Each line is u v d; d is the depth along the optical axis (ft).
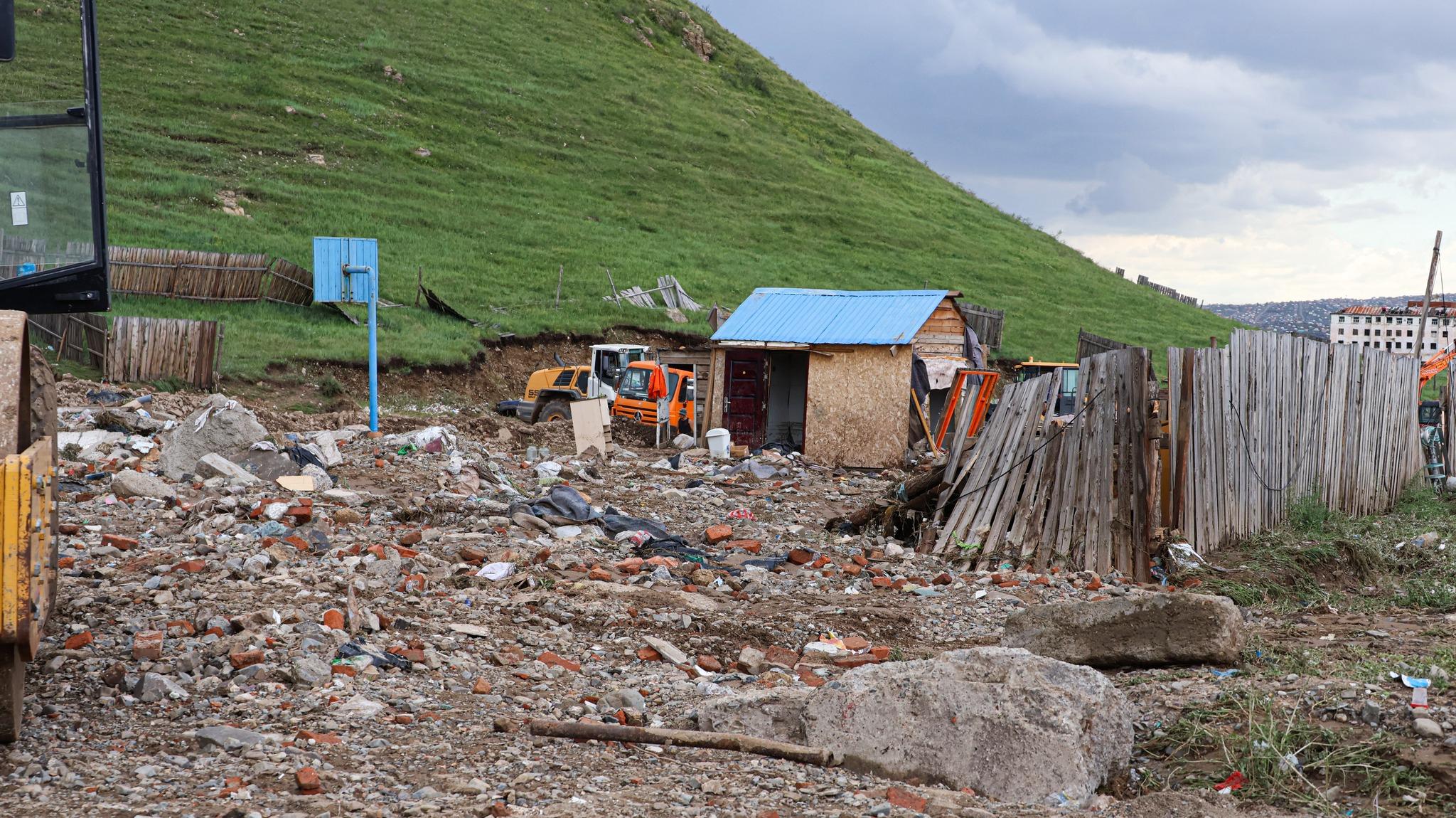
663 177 221.05
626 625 27.78
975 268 213.05
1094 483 38.60
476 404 108.78
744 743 18.57
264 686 20.06
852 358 76.59
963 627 30.07
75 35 22.52
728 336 81.97
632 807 15.14
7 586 13.85
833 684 19.13
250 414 43.68
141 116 171.83
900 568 38.01
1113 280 242.58
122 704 18.63
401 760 16.85
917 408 75.87
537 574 32.01
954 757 17.71
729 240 195.72
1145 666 24.70
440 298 133.18
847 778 17.48
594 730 18.65
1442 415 68.28
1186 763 18.56
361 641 23.56
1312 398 49.60
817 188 242.17
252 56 211.82
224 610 24.39
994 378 81.41
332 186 168.66
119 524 33.53
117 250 110.42
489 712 19.97
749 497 53.21
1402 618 32.04
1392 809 16.21
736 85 306.14
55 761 15.47
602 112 244.83
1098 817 15.64
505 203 183.11
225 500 35.65
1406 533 47.50
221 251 128.67
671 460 64.69
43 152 22.31
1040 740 17.25
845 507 53.11
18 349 15.93
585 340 131.34
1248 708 19.86
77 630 22.18
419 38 251.60
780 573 36.27
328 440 47.70
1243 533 42.60
